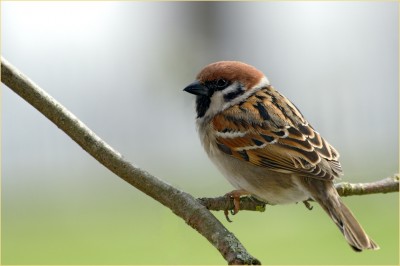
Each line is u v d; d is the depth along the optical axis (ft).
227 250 17.44
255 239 38.78
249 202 23.41
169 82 72.49
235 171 24.20
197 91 24.85
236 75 24.73
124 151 68.74
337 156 23.49
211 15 82.53
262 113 24.11
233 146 24.11
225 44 83.15
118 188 55.01
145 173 19.79
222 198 22.75
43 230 43.01
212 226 18.29
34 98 19.97
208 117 25.08
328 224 41.55
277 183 23.44
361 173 52.06
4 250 38.83
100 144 19.97
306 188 22.61
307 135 23.52
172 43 77.46
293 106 24.57
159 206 47.88
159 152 67.92
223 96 24.76
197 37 81.71
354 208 43.24
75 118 20.13
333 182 22.57
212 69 24.80
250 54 83.46
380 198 44.80
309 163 22.67
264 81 25.26
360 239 19.89
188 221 18.83
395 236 37.86
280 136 23.57
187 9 81.66
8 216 47.01
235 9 83.30
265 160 23.52
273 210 45.06
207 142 25.03
